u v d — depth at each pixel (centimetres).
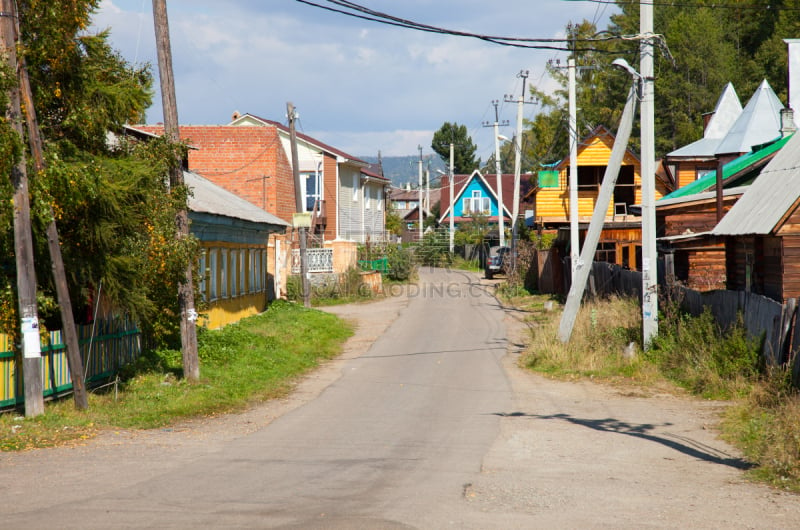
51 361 1461
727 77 6588
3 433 1205
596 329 2239
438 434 1284
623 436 1259
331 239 5616
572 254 3155
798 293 1883
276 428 1355
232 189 4456
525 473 988
